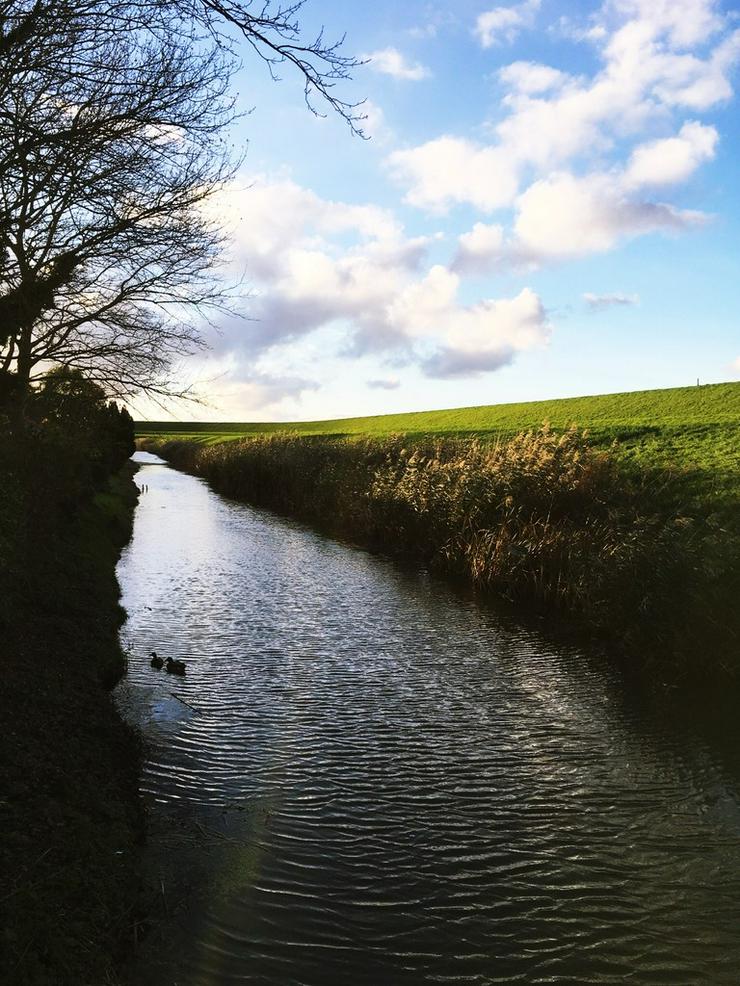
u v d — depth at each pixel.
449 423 42.53
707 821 5.48
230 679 8.52
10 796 4.61
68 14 4.71
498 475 15.34
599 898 4.52
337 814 5.50
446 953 3.98
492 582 13.57
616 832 5.31
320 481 25.70
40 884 3.80
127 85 5.86
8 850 4.00
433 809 5.61
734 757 6.59
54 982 3.21
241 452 36.69
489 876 4.73
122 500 27.03
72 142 5.29
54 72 5.04
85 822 4.58
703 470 14.64
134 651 9.42
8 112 4.80
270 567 16.14
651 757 6.60
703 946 4.09
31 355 9.51
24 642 7.41
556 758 6.57
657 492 13.41
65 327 9.34
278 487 30.33
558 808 5.66
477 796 5.84
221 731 7.00
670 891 4.61
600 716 7.57
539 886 4.63
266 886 4.54
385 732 7.10
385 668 9.08
